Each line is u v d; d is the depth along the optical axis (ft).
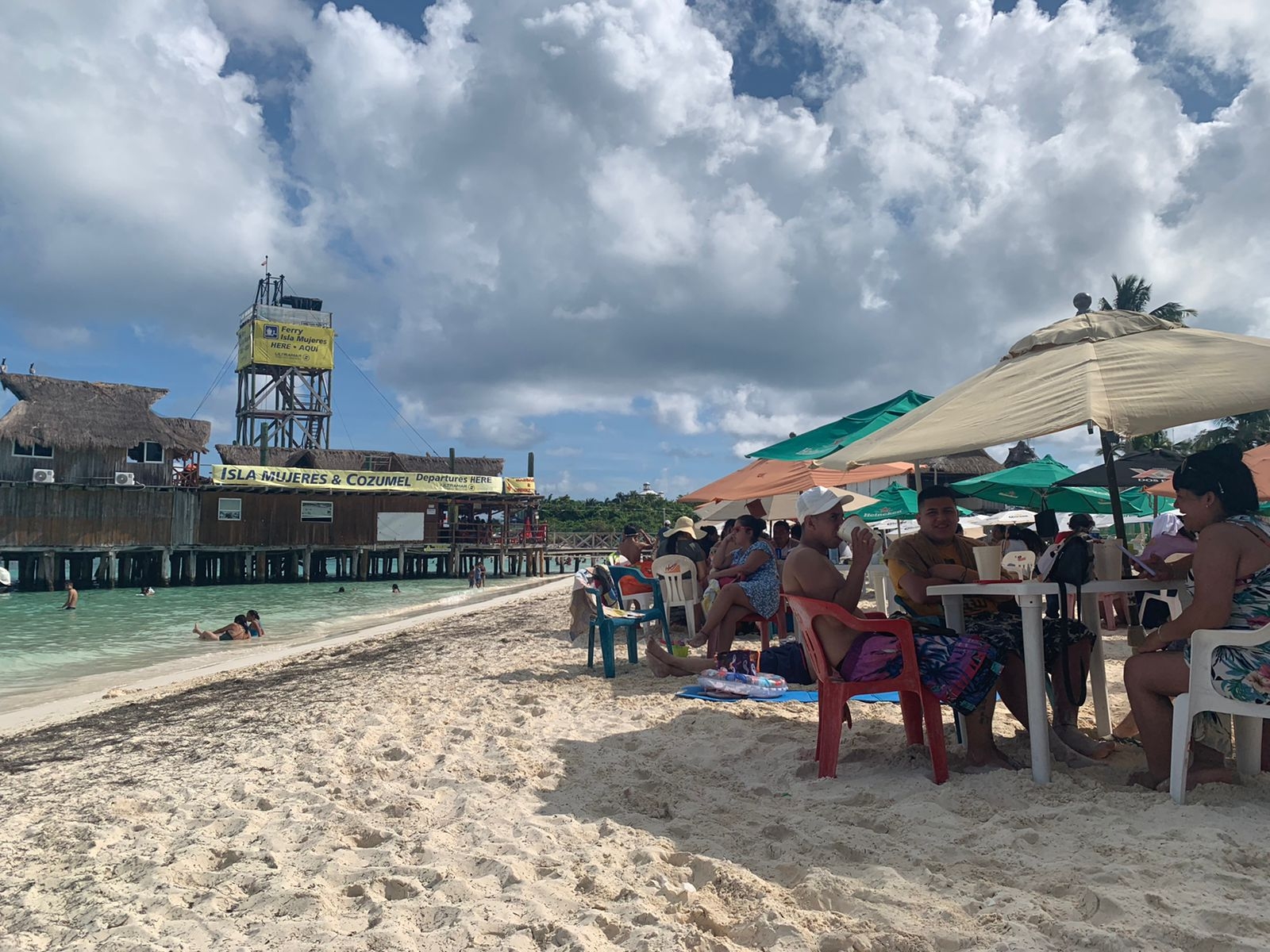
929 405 13.56
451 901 8.31
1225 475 9.98
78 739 19.90
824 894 7.86
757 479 28.89
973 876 8.13
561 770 13.09
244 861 9.87
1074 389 11.08
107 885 9.26
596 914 7.66
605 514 246.27
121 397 130.00
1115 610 27.14
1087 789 10.53
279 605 94.79
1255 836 8.54
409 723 17.94
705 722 15.70
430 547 148.05
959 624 12.87
